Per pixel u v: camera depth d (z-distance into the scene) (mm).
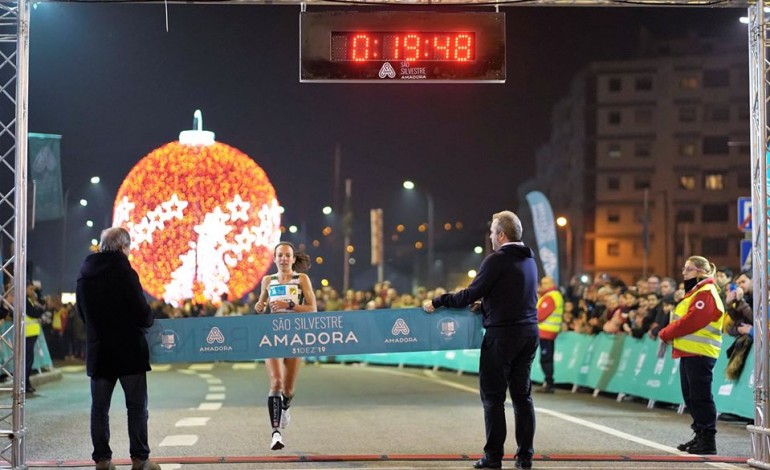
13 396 9836
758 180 10523
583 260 104500
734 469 9836
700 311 10945
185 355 10367
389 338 10508
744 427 13672
